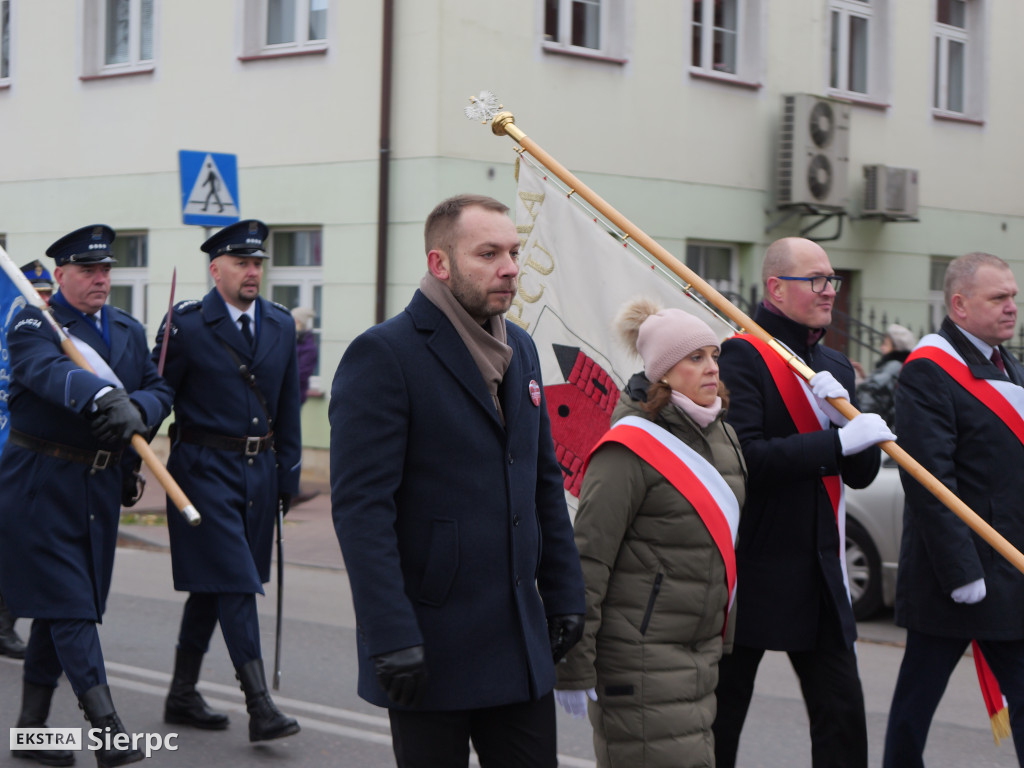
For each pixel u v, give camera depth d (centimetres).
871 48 1560
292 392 559
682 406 343
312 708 570
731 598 347
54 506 477
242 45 1319
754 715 563
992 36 1681
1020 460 402
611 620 339
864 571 743
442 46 1175
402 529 295
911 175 1528
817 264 397
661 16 1330
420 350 295
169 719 541
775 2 1432
